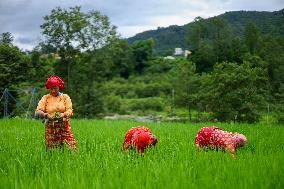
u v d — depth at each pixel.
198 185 4.67
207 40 119.50
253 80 36.66
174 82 45.03
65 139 8.62
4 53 46.22
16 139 10.67
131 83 112.25
